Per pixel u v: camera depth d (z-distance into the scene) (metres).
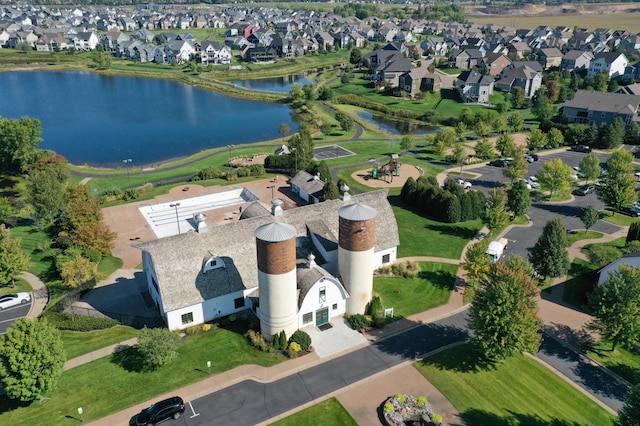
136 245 48.59
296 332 48.22
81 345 48.06
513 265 51.41
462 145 121.00
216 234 52.38
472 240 72.12
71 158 114.69
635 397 35.28
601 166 104.75
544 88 166.38
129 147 123.75
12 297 55.59
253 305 52.06
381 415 40.16
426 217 80.38
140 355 46.47
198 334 49.62
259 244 44.25
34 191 74.00
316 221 58.03
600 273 57.06
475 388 43.34
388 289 58.66
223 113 159.88
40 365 39.12
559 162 87.44
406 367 45.72
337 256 54.47
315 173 93.06
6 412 40.09
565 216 81.25
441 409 40.97
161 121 148.62
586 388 43.72
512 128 136.12
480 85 168.50
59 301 54.22
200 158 113.25
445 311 54.72
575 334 51.00
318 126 143.25
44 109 157.25
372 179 97.56
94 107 162.12
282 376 44.38
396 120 157.38
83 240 63.84
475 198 79.06
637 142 123.00
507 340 43.28
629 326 44.72
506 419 40.16
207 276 50.44
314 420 39.59
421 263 65.00
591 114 136.50
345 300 52.38
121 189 91.75
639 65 180.38
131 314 52.94
